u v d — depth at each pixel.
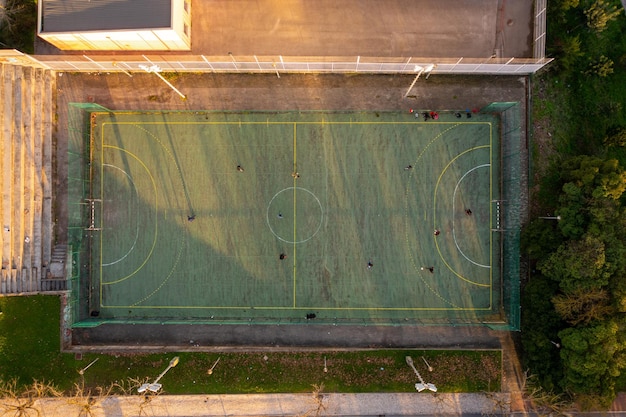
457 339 27.31
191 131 27.52
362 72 27.20
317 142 27.52
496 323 27.02
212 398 27.30
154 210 27.61
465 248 27.44
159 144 27.53
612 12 27.30
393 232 27.42
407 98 27.33
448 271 27.48
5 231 26.20
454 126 27.42
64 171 27.53
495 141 27.36
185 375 27.14
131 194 27.56
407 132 27.44
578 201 24.58
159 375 26.94
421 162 27.36
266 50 27.19
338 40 27.14
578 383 23.81
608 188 23.97
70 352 26.83
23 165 26.64
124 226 27.64
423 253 27.52
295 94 27.36
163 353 27.12
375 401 27.23
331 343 27.33
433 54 27.09
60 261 27.00
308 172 27.48
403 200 27.41
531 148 27.05
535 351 25.41
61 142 27.47
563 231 24.52
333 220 27.52
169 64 26.12
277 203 27.47
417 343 27.33
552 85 27.30
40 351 26.75
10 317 26.64
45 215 27.11
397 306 27.44
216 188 27.55
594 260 22.94
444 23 27.06
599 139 27.33
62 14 24.59
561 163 26.62
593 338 23.14
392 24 27.08
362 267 27.48
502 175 27.34
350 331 27.34
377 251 27.50
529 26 27.05
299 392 27.12
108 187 27.53
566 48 26.00
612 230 23.80
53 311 26.80
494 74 27.17
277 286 27.53
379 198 27.42
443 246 27.50
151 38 25.27
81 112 27.28
